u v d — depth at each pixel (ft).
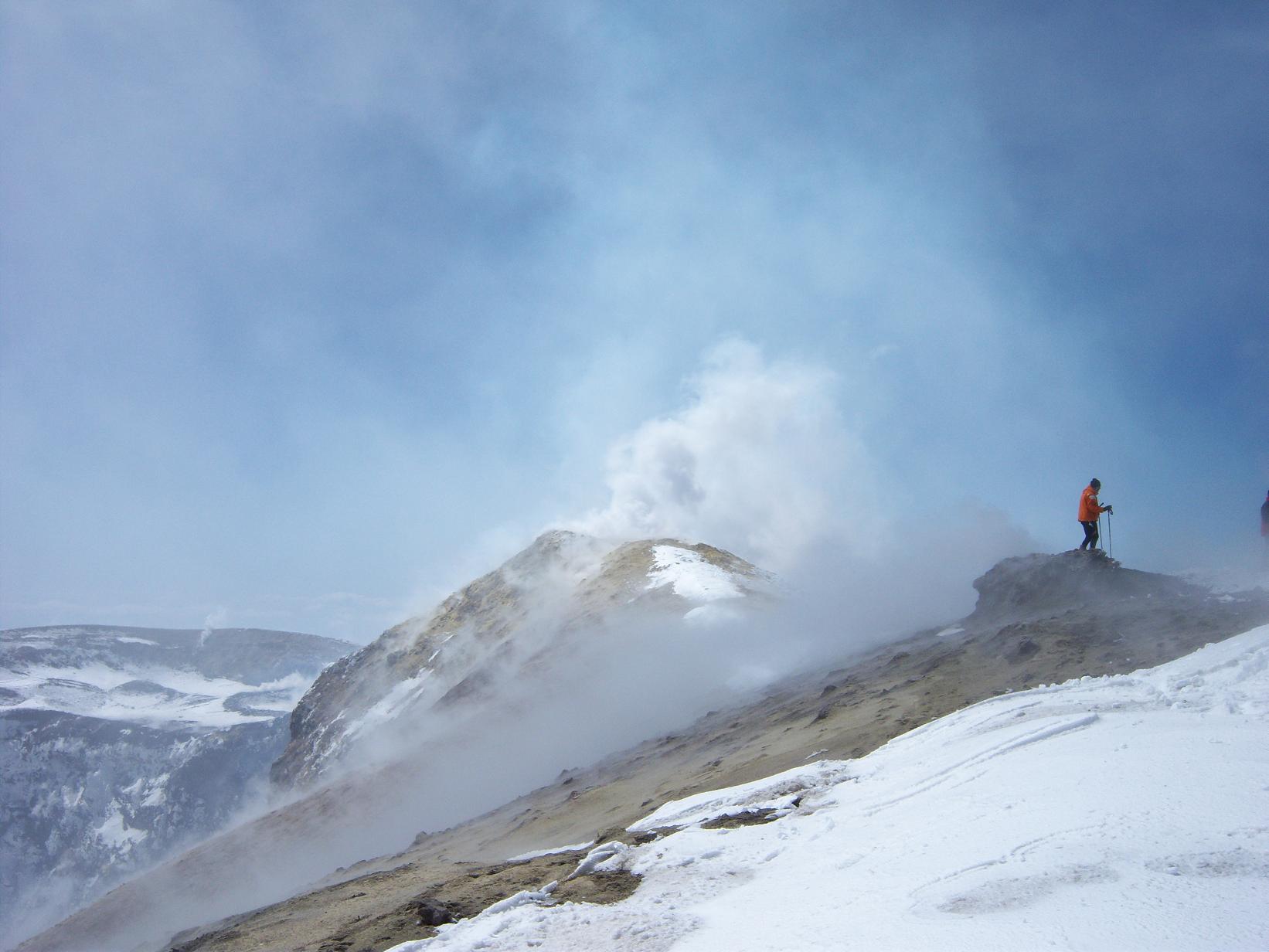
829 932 22.49
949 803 31.42
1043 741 35.94
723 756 70.03
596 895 32.32
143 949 78.54
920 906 22.62
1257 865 20.59
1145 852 22.54
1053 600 79.77
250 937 41.81
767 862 31.35
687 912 27.40
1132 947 17.90
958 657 68.64
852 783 39.65
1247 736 30.27
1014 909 21.07
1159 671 43.57
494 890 37.78
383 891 47.21
